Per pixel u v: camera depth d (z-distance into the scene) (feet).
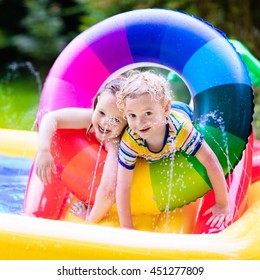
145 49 10.09
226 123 9.52
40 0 26.91
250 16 20.16
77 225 8.53
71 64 10.27
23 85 26.00
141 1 19.75
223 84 9.59
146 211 9.90
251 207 10.00
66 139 9.91
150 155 9.38
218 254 8.18
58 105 10.07
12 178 12.67
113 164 9.72
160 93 8.92
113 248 8.09
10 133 13.89
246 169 10.30
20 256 8.11
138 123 8.93
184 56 9.91
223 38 9.93
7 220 8.44
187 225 9.97
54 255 8.07
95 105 9.85
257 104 18.57
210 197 10.09
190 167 9.46
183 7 19.34
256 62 11.94
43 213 10.32
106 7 20.31
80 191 10.03
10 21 27.53
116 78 10.09
